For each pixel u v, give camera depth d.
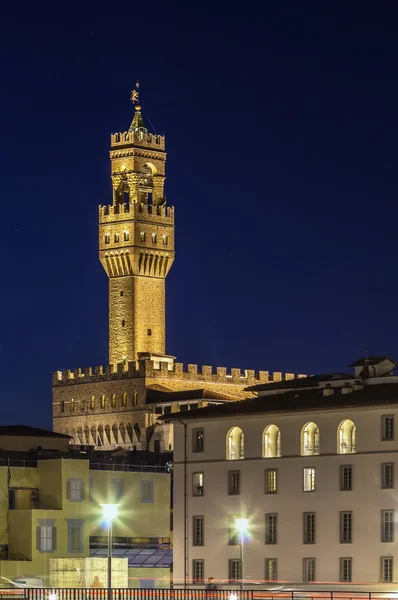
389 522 179.50
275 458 189.38
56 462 191.50
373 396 183.75
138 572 192.88
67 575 183.62
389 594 172.62
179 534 196.12
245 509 191.12
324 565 183.62
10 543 187.62
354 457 183.00
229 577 191.25
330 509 184.12
